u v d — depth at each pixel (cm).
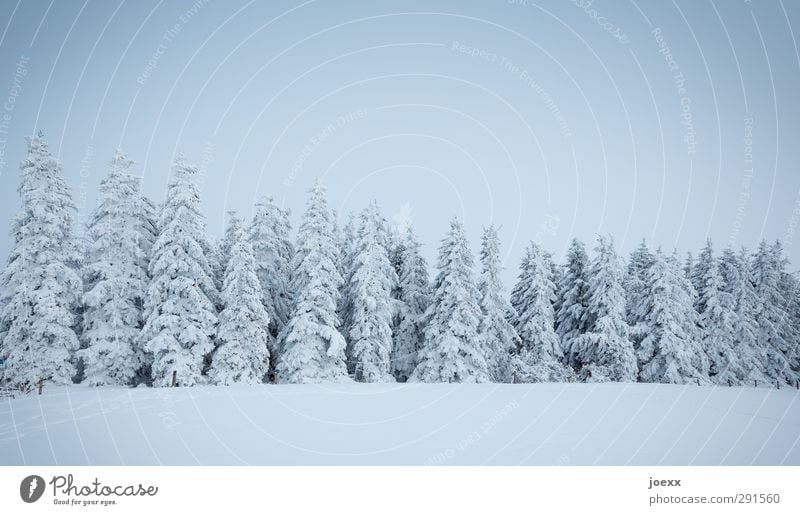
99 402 1744
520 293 4012
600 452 1146
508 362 3431
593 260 3600
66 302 2647
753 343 3869
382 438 1262
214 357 2720
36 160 2733
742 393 1900
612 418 1447
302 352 2803
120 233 2852
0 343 2670
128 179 2917
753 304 4081
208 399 1786
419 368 3192
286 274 3475
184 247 2720
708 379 3397
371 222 3312
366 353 3036
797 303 4478
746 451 1169
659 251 3578
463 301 3120
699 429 1333
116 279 2733
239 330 2778
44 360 2511
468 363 3075
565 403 1670
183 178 2747
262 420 1446
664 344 3350
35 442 1251
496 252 3591
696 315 3709
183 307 2652
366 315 3098
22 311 2561
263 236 3397
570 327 3944
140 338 2630
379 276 3203
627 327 3397
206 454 1152
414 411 1561
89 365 2619
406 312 3553
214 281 3138
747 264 4181
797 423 1402
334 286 2992
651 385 2180
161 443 1230
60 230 2684
